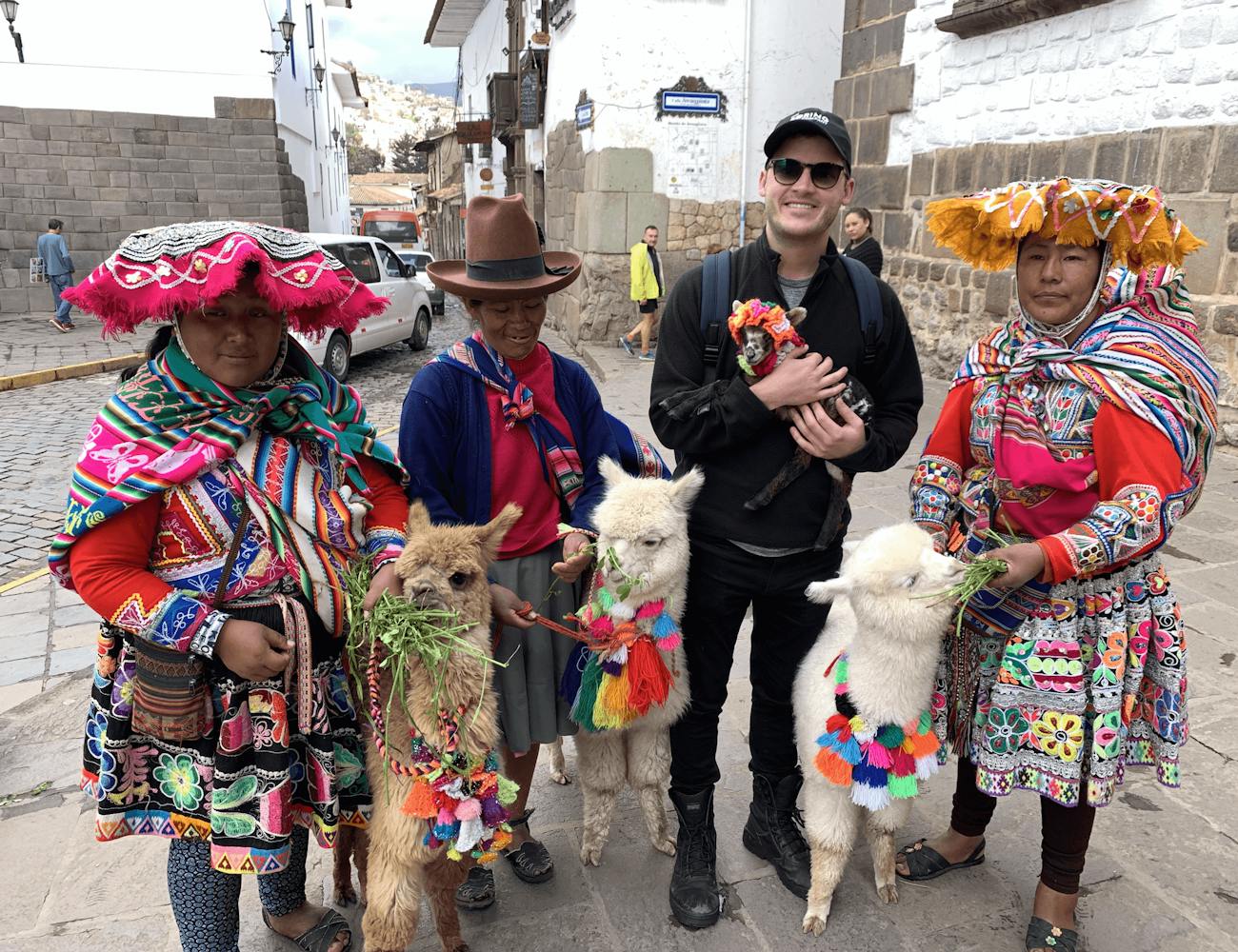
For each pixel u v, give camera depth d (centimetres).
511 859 273
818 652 258
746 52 1262
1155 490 193
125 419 178
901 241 1041
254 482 187
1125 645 211
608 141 1267
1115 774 218
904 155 1020
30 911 263
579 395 265
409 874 204
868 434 240
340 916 250
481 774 202
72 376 1198
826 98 1309
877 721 225
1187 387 196
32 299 1762
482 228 230
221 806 189
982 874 272
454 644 198
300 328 200
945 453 239
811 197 226
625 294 1333
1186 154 661
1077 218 199
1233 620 422
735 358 244
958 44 902
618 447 274
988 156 873
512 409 241
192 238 168
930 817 303
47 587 540
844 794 240
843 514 252
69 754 358
